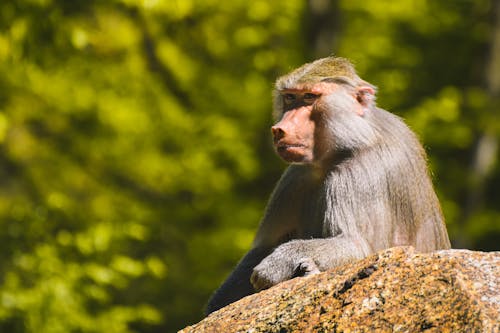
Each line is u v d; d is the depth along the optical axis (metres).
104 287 29.16
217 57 40.69
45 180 39.72
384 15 41.38
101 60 38.12
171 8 33.66
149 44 38.31
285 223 15.47
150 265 27.38
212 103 40.16
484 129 41.81
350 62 15.41
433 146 41.34
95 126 39.31
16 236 27.78
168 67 39.25
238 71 40.66
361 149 14.43
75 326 25.69
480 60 44.72
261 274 13.24
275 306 9.73
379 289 9.16
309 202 15.12
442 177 42.94
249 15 38.91
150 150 39.56
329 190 14.24
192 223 39.97
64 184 39.72
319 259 13.28
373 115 14.88
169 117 39.06
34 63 27.02
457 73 46.47
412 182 14.56
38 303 25.22
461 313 8.55
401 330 8.70
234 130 39.03
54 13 26.28
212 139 39.12
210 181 39.41
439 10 43.12
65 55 33.41
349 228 13.82
